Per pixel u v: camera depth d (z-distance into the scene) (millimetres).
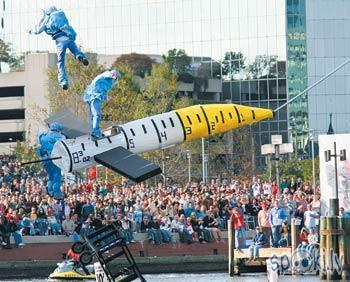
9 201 135125
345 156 122312
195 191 153250
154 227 135875
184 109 122062
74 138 116438
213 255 136625
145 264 132625
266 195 151000
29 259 132500
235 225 126000
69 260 120000
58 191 120000
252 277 117812
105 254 131750
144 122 119438
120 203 137625
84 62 108750
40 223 133375
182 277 122562
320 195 132250
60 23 107312
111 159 114500
